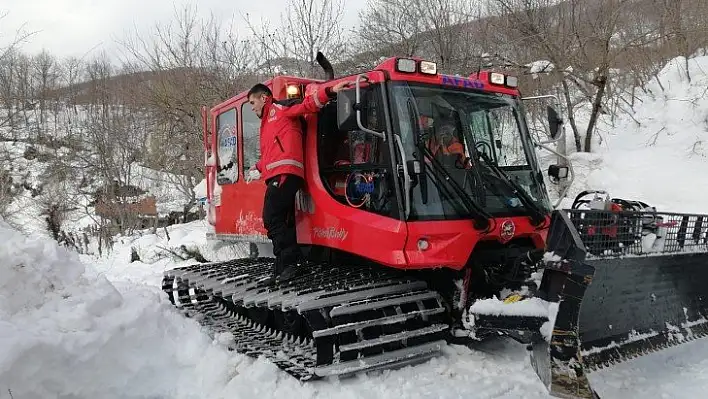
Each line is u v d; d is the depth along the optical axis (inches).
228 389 153.9
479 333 165.9
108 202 685.3
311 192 192.5
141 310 175.0
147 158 719.1
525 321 138.1
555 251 136.6
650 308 163.6
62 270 173.5
